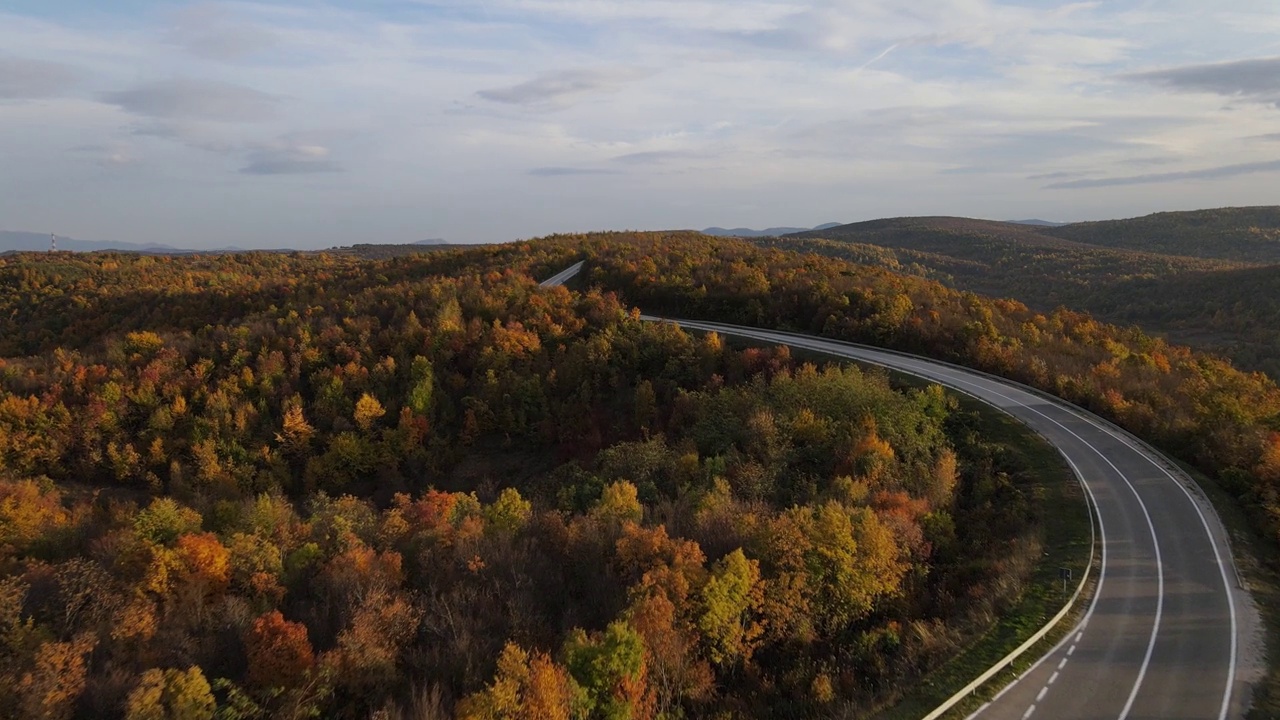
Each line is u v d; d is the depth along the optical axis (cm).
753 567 3306
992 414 6194
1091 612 3353
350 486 7656
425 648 3069
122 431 8106
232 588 3588
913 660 3066
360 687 2770
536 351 8788
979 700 2716
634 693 2669
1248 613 3322
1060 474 5012
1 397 8294
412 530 4378
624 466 5606
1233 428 5159
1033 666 2936
